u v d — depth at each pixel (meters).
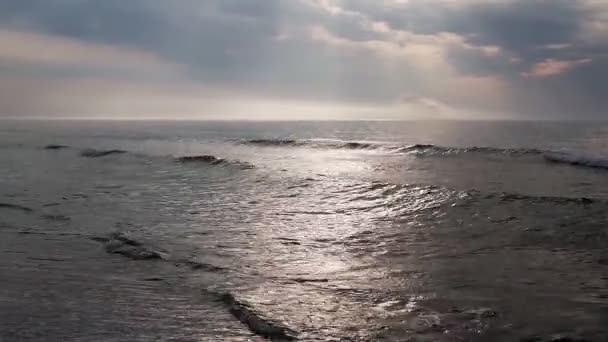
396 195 12.13
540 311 5.14
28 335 4.82
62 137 42.19
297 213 10.84
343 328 4.88
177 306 5.57
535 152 20.06
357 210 10.98
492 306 5.34
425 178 15.02
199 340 4.70
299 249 8.06
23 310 5.48
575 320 4.88
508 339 4.51
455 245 8.04
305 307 5.45
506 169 16.69
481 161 18.92
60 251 8.02
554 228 8.68
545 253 7.39
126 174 17.67
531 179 14.48
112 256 7.72
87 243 8.53
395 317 5.12
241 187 14.38
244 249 8.09
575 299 5.46
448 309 5.29
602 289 5.77
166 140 36.38
